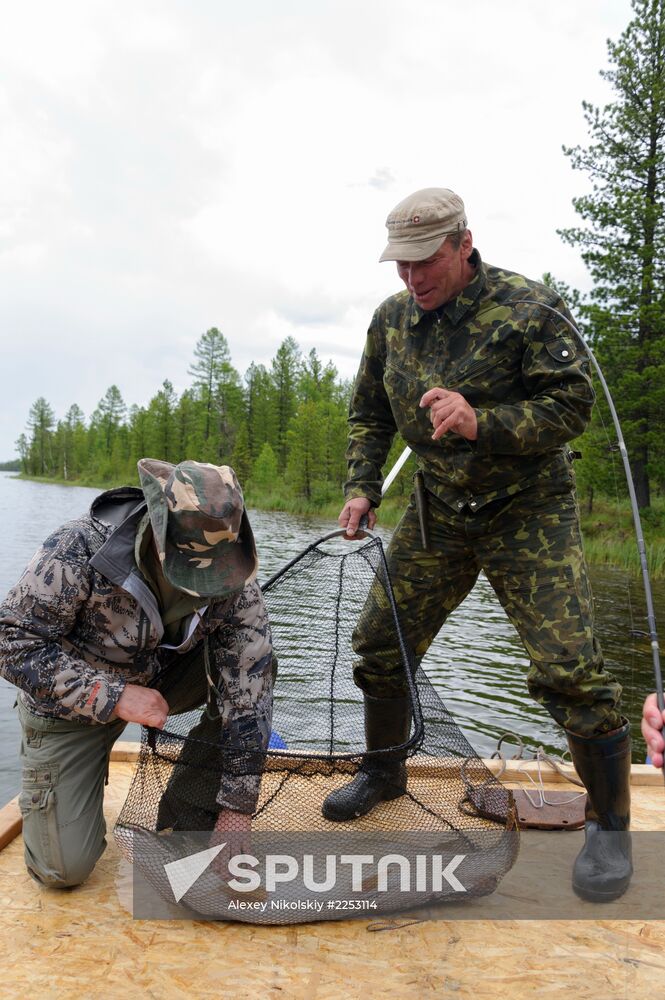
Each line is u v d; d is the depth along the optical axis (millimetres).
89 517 2244
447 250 2508
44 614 2158
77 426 135000
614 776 2414
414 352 2740
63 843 2238
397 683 2883
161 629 2230
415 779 2510
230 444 78938
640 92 24000
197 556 2057
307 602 3059
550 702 2510
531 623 2533
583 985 1956
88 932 2127
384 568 2748
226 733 2334
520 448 2436
